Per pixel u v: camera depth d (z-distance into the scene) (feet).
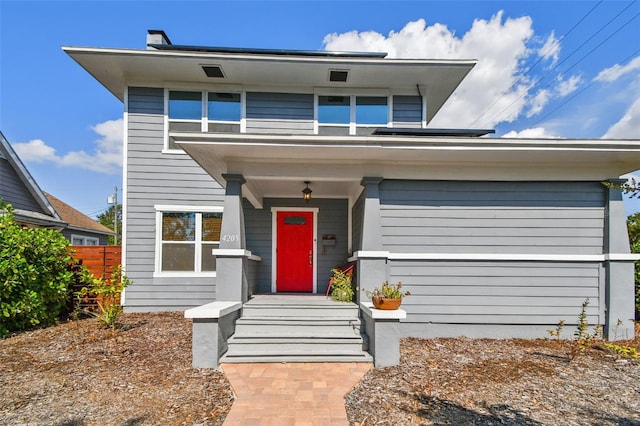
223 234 19.51
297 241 29.94
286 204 30.12
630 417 11.00
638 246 24.50
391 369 15.47
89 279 24.97
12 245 22.48
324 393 12.97
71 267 28.25
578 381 13.89
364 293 19.49
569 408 11.60
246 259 21.21
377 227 19.97
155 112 29.58
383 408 11.73
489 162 20.21
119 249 29.78
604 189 20.68
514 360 16.43
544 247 20.54
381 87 30.83
